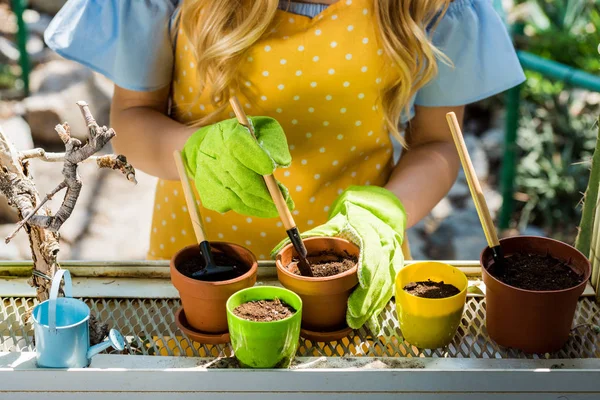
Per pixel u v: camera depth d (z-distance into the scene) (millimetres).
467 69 1412
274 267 1111
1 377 889
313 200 1369
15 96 3393
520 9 3250
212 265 987
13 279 1088
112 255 2754
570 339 997
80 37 1345
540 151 3180
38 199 922
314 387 901
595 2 3254
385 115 1351
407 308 956
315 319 984
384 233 1056
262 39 1234
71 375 888
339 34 1229
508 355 969
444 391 910
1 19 3896
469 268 1127
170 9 1338
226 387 899
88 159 865
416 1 1258
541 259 1027
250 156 967
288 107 1287
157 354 965
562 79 2234
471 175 990
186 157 1082
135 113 1390
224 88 1256
